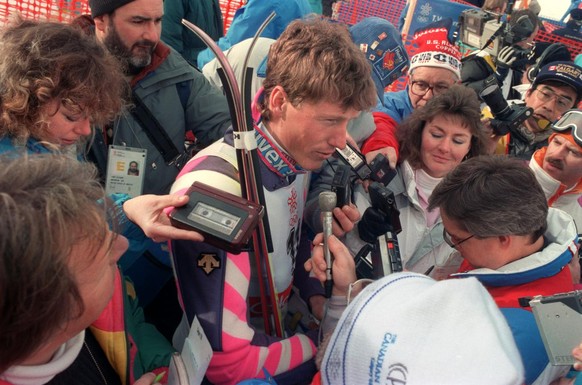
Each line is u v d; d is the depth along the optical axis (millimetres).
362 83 1195
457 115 1777
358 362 815
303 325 1568
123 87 1757
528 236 1209
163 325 1643
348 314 892
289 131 1256
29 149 1311
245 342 1158
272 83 1245
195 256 1152
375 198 1392
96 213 680
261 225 1218
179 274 1179
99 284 738
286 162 1303
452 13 4469
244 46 2254
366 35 2449
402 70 2533
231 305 1146
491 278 1170
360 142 1982
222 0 4457
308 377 1305
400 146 1939
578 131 1854
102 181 1886
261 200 1208
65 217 634
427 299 806
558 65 2541
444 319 779
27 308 591
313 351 1319
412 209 1849
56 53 1275
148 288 1612
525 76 3586
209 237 1052
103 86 1376
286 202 1385
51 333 650
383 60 2447
